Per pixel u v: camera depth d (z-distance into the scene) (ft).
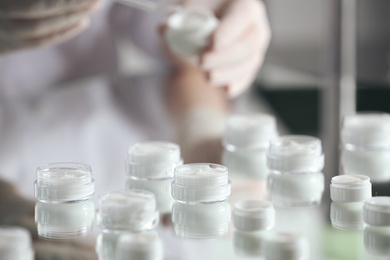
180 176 2.25
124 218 1.90
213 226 1.96
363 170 2.59
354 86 4.06
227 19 3.92
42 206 2.19
